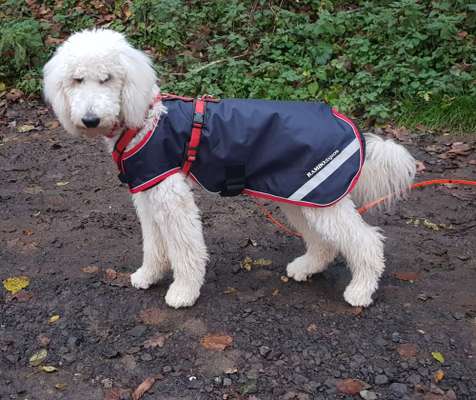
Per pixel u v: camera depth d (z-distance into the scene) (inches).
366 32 124.6
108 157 102.3
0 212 84.7
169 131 56.4
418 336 58.7
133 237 78.2
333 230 58.7
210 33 130.8
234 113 56.8
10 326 61.1
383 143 59.4
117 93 54.1
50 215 84.0
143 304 64.2
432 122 107.5
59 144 106.7
